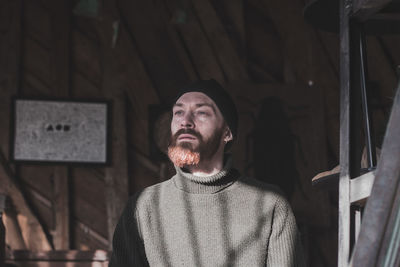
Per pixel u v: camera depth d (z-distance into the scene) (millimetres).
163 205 2043
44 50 5859
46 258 4508
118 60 5863
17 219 5516
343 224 1492
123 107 5805
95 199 5742
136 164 5809
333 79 5918
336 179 1693
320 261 5707
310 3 1718
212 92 2059
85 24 5941
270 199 2057
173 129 2039
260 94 5809
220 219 1995
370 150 1577
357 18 1556
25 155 5633
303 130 5773
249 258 1958
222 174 2031
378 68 5871
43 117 5711
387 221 966
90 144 5730
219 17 6012
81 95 5836
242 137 5707
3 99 5676
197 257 1953
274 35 6098
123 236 2064
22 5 5875
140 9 5988
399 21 1681
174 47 5965
